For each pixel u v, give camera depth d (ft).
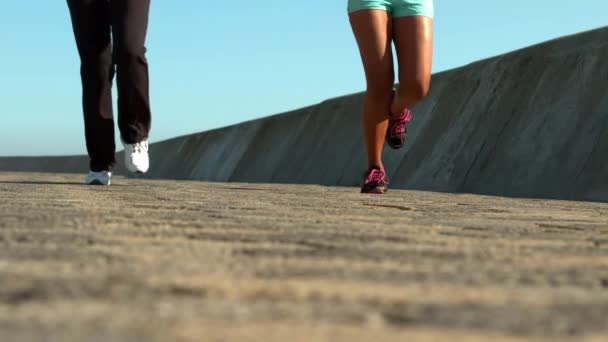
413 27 23.24
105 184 27.07
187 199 16.70
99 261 5.95
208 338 3.40
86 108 26.27
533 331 3.71
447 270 5.94
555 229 10.82
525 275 5.83
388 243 7.97
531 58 57.57
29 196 16.22
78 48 25.76
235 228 9.32
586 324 3.92
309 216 11.94
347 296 4.63
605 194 39.93
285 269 5.73
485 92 60.54
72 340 3.27
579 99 48.44
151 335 3.43
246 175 110.01
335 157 84.23
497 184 51.29
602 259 7.10
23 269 5.40
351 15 23.82
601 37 51.16
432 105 68.90
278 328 3.64
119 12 24.45
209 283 4.96
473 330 3.70
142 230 8.71
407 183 63.98
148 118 25.94
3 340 3.24
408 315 4.05
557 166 46.19
